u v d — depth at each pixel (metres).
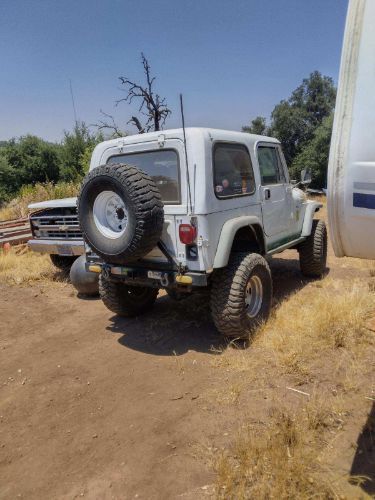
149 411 3.31
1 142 37.34
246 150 4.77
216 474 2.56
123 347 4.50
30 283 7.07
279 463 2.51
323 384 3.46
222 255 3.99
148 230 3.82
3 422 3.31
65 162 33.34
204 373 3.82
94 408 3.42
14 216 15.09
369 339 4.11
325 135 23.69
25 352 4.53
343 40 2.33
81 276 6.08
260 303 4.53
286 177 5.83
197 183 3.90
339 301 4.72
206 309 5.42
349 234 2.54
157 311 5.52
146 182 3.83
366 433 2.83
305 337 4.19
